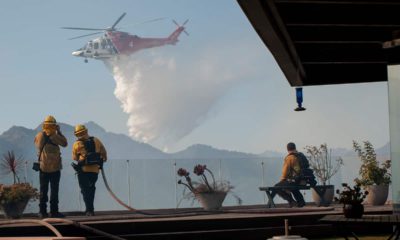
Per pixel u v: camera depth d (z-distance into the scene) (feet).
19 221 25.48
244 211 49.83
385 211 45.52
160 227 40.52
